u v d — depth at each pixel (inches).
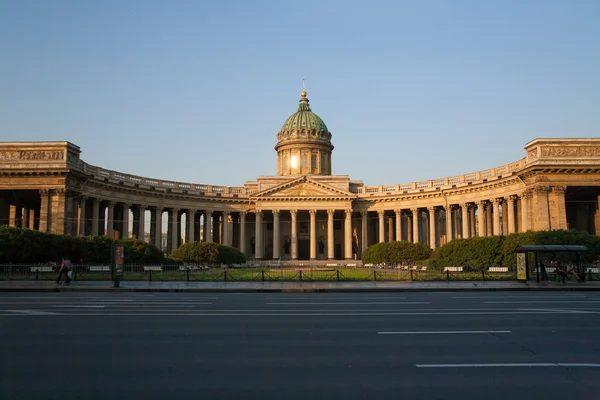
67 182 2876.5
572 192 3026.6
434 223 3912.4
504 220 3543.3
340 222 4714.6
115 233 3902.6
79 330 776.3
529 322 874.1
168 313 980.6
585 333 766.5
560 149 2736.2
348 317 933.2
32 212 3528.5
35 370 542.0
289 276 2219.5
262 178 4473.4
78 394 462.3
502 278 2046.0
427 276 2133.4
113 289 1556.3
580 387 486.9
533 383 500.1
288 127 4874.5
